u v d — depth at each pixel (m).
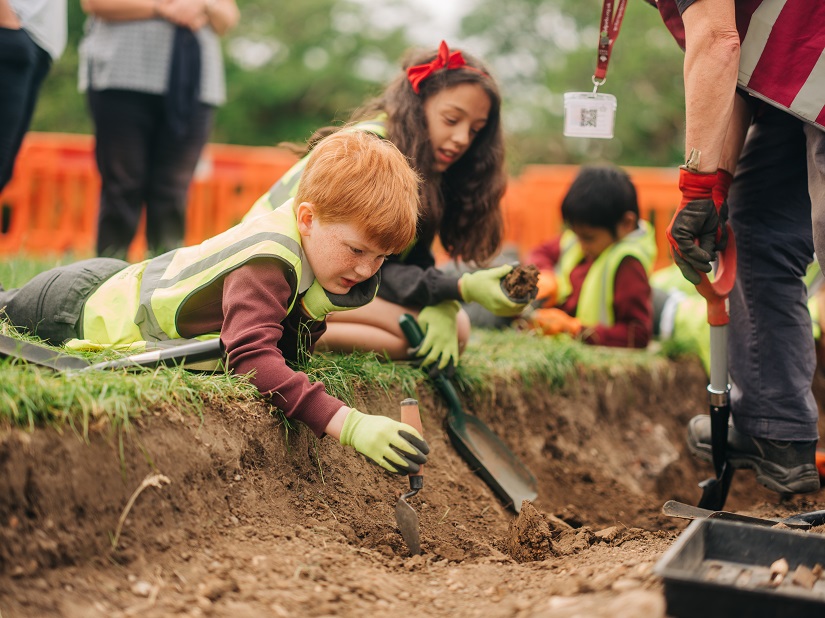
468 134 3.11
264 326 2.27
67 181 8.57
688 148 2.45
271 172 8.93
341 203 2.25
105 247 4.72
